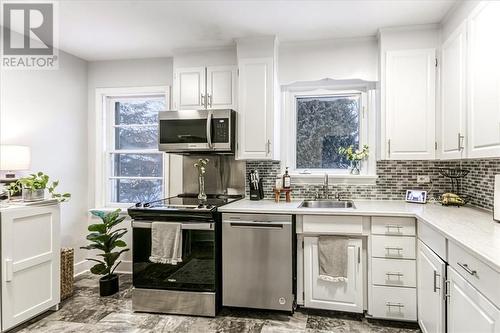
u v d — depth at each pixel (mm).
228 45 3197
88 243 3703
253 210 2586
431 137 2672
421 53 2689
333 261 2502
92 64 3729
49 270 2637
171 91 3566
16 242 2348
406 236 2381
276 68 3066
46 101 3172
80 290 3148
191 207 2625
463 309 1484
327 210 2504
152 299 2668
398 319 2404
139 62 3633
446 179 2939
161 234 2598
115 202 3809
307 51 3072
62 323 2504
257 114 3023
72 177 3502
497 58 1691
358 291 2488
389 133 2756
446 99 2473
